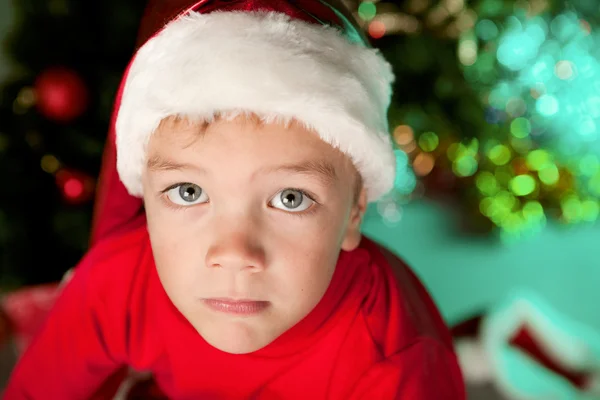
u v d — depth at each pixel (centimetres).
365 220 129
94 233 56
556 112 129
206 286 39
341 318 47
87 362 53
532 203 125
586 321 105
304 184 38
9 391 53
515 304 83
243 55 36
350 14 46
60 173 92
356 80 39
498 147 121
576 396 76
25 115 91
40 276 97
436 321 51
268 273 38
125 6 91
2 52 95
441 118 105
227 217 38
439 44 101
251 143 36
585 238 129
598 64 132
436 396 45
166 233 39
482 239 126
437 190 139
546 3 110
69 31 91
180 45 38
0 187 92
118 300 51
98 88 91
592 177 131
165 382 53
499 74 114
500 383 78
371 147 39
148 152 39
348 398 46
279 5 39
